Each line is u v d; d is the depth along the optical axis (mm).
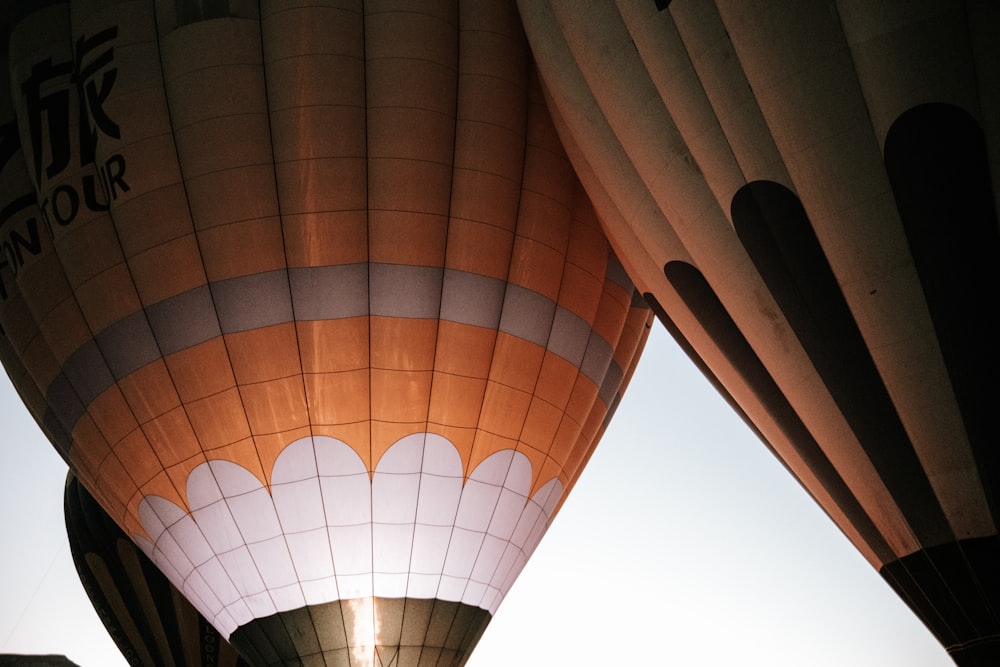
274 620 13250
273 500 13242
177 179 13508
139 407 13430
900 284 9883
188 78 13672
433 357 13695
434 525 13562
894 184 9750
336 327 13375
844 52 9828
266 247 13406
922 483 10117
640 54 11453
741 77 10539
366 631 13234
